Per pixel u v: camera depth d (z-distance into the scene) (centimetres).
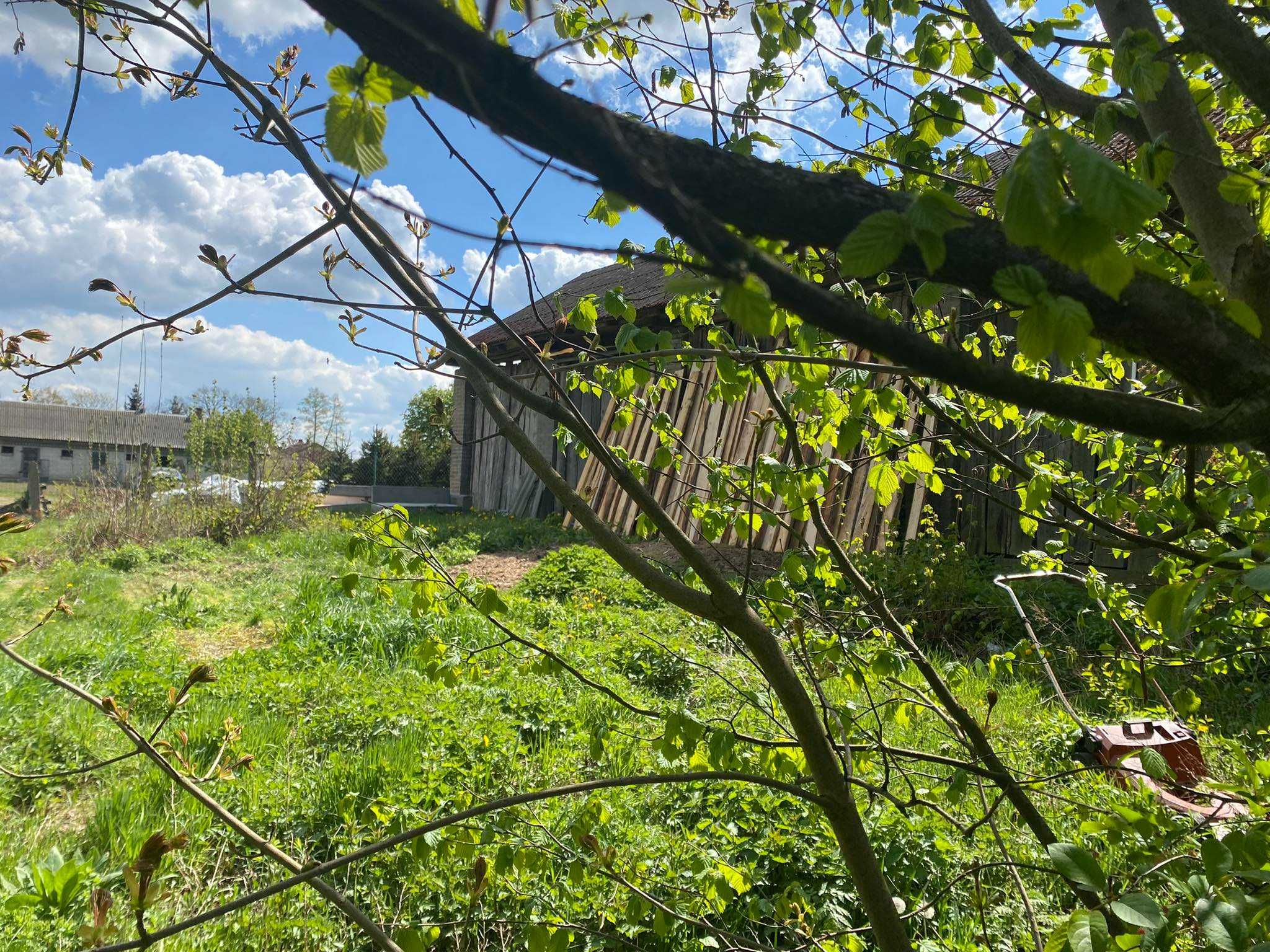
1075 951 111
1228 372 90
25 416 3856
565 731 472
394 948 143
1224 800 179
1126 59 146
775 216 84
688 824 366
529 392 140
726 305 68
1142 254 204
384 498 2219
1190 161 143
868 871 158
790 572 218
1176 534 225
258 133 127
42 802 397
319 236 126
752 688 385
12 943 278
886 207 84
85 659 599
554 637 648
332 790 386
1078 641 593
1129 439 273
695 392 1152
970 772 193
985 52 236
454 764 402
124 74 152
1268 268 131
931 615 668
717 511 230
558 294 238
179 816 371
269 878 330
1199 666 253
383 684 550
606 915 279
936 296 178
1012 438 266
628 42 218
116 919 294
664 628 672
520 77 71
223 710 492
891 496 225
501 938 288
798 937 263
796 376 195
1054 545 273
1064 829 324
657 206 73
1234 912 114
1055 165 79
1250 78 132
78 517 1418
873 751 208
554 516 1432
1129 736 348
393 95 80
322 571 1069
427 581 204
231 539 1427
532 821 241
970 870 189
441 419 170
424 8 70
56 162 161
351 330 156
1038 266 87
